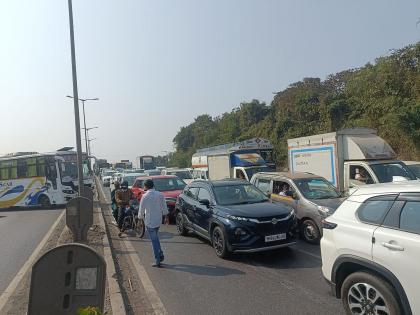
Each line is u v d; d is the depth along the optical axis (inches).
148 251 401.4
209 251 388.5
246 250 339.3
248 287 273.1
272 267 322.7
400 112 962.1
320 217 385.7
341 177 568.1
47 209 903.1
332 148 580.7
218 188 409.1
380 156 537.3
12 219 729.0
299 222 412.5
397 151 1005.8
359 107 1341.0
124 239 471.8
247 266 328.8
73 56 551.5
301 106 1612.9
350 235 194.4
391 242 172.9
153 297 260.7
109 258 351.9
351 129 579.8
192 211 431.2
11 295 271.3
